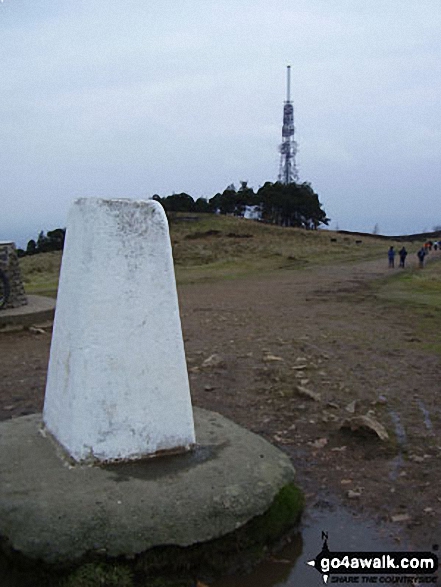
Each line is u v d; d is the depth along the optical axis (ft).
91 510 10.14
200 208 244.42
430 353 28.40
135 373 11.91
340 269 95.81
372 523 12.50
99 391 11.65
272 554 11.28
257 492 11.27
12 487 10.84
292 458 15.78
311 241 166.81
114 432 11.79
